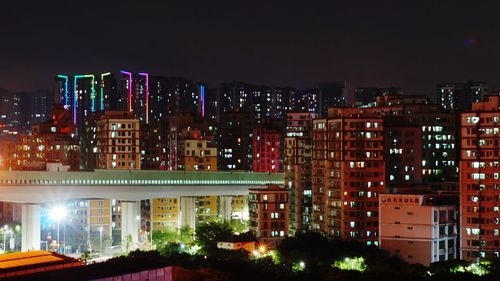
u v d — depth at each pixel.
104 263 192.75
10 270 187.88
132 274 181.62
